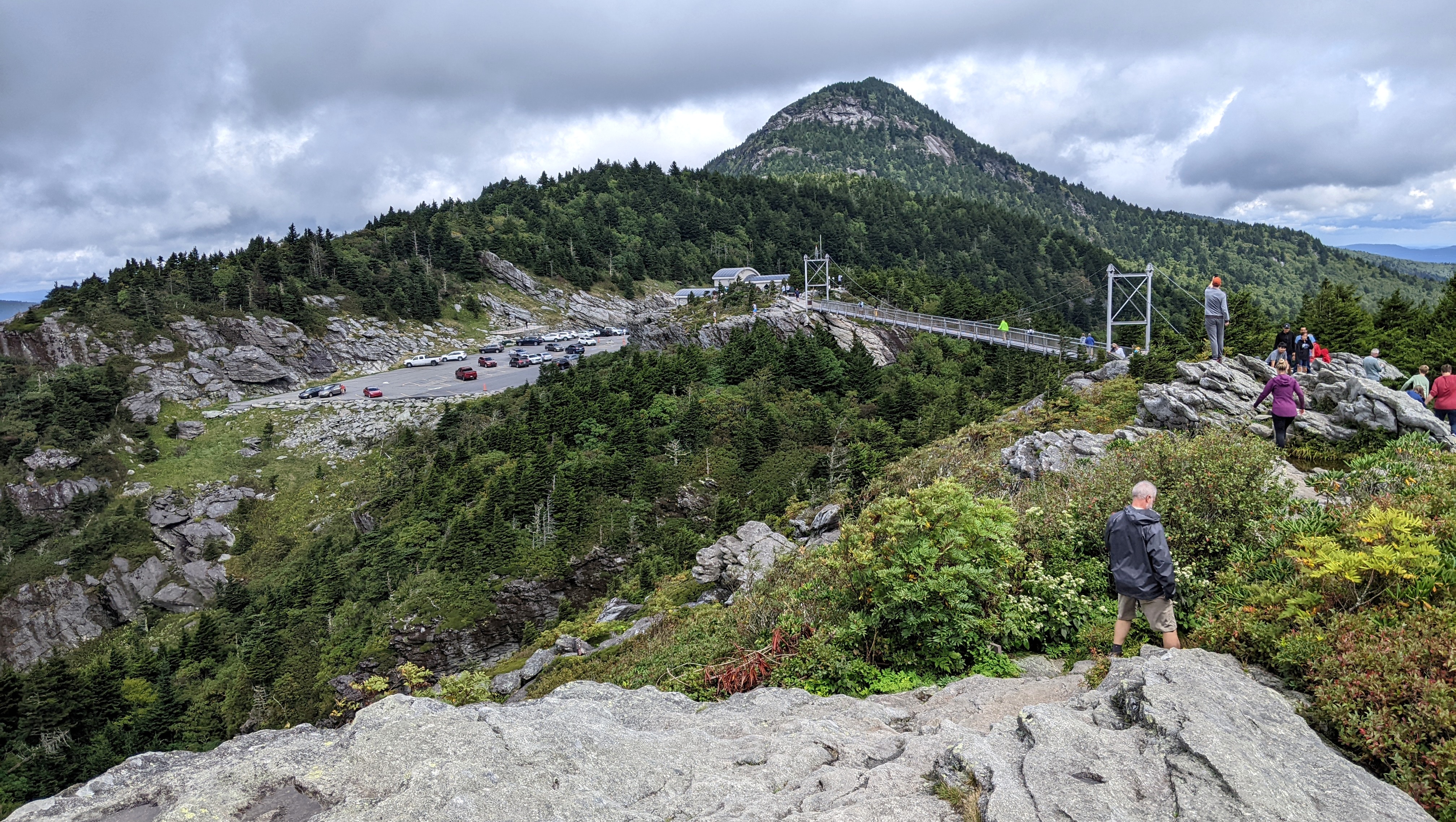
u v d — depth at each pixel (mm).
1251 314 50656
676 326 89312
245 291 120938
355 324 125625
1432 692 4547
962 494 9016
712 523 52125
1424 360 31844
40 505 77625
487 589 49719
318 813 4203
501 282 164375
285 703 47406
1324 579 6258
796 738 5547
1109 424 19594
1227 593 7324
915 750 5102
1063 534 10039
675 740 5578
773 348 75312
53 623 68125
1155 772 4230
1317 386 16797
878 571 8578
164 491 80000
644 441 59781
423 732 4965
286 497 79438
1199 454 9648
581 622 28297
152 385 98125
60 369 97062
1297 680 5578
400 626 48031
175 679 56750
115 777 5164
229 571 71688
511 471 61625
